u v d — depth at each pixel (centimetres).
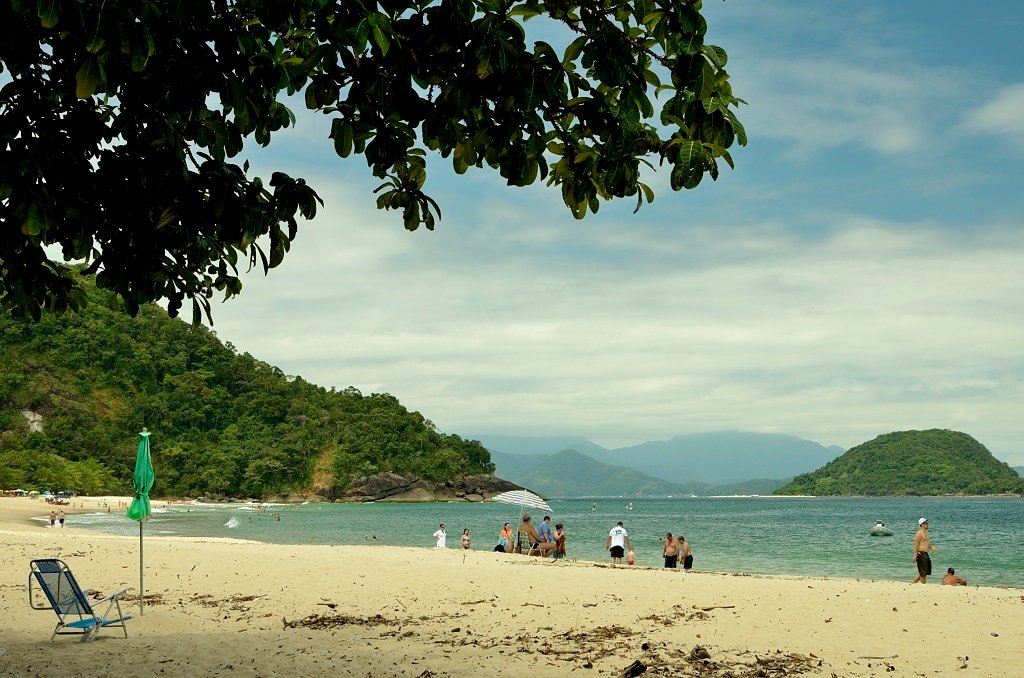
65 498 12875
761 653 1007
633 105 426
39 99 418
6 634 1093
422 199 530
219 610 1330
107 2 348
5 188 425
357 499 18600
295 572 1808
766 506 18462
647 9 393
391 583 1638
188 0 355
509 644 1053
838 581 1806
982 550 4250
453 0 383
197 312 586
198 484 18025
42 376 17750
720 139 406
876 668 934
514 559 2420
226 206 448
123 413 18725
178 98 394
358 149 454
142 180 457
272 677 853
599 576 1744
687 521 9094
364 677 859
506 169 477
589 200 487
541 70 404
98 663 912
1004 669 935
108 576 1744
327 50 392
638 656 980
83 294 584
